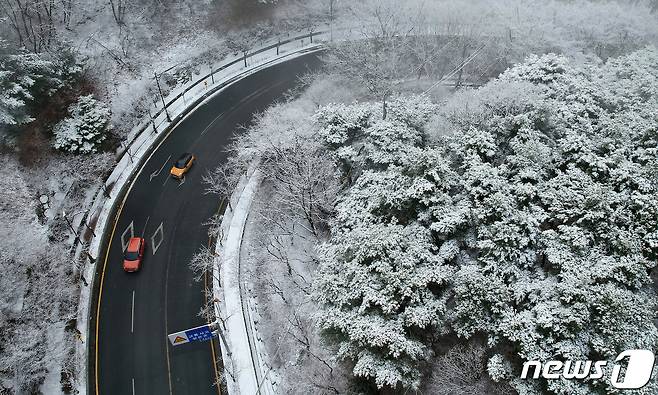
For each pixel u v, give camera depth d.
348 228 38.66
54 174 48.78
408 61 62.34
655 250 35.38
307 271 43.31
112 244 45.81
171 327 40.84
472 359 31.48
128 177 50.88
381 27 61.09
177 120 56.91
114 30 61.81
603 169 39.66
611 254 35.09
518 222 35.41
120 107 55.31
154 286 43.31
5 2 57.78
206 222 47.97
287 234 45.34
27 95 47.59
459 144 42.00
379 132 44.28
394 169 39.62
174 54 62.78
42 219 45.34
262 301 41.72
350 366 33.91
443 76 63.03
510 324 31.31
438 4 66.69
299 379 36.28
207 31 65.81
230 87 61.75
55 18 60.38
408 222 37.84
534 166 39.81
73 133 50.44
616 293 31.02
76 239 44.69
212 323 38.06
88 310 41.50
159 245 45.97
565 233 35.38
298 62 66.75
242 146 50.69
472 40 61.75
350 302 32.94
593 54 62.28
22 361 36.38
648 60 53.88
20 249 41.47
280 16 71.00
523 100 45.53
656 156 40.94
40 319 39.25
